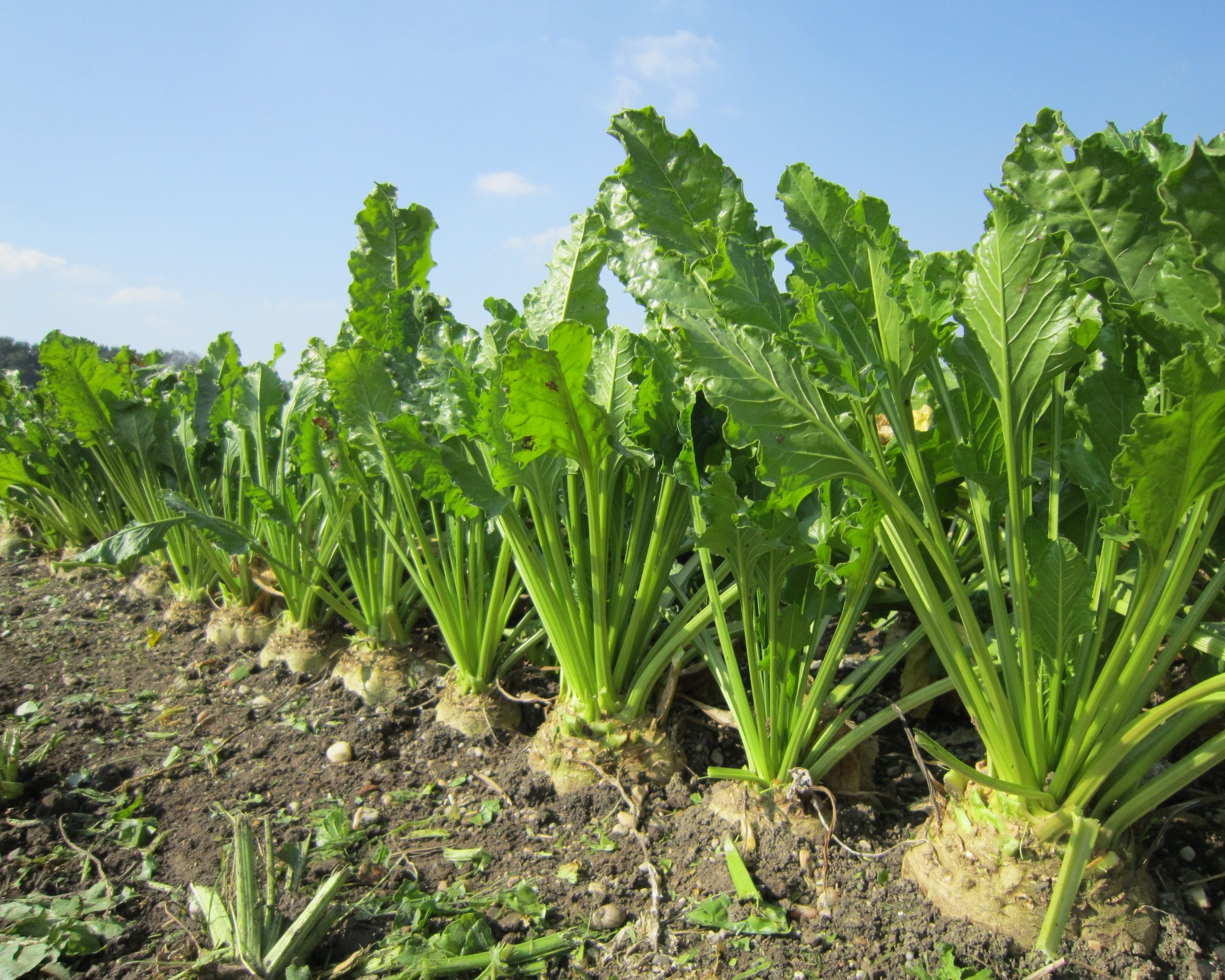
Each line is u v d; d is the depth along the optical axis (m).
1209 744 0.69
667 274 0.89
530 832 0.88
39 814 0.91
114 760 1.03
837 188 0.81
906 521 0.73
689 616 0.93
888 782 0.91
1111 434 0.72
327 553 1.24
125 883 0.82
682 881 0.80
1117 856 0.70
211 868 0.84
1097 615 0.72
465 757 1.01
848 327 0.73
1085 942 0.69
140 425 1.50
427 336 1.04
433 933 0.76
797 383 0.73
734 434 0.71
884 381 0.73
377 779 0.98
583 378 0.81
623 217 1.01
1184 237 0.67
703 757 0.95
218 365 1.55
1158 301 0.68
